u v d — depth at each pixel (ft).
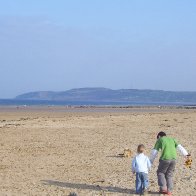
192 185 44.60
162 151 40.91
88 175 49.85
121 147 73.72
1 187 43.42
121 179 47.57
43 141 81.76
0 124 122.42
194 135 93.45
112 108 340.80
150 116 168.35
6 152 67.41
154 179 47.34
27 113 211.82
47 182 46.01
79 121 134.41
